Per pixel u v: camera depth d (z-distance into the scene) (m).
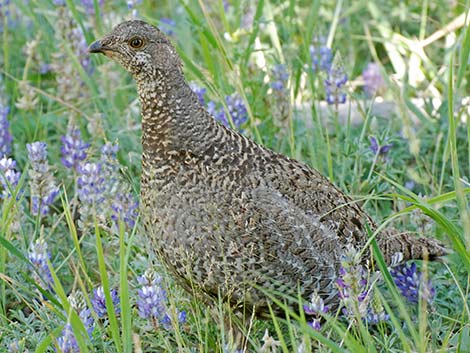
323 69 11.51
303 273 7.87
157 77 7.84
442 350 7.08
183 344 7.52
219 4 10.78
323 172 10.09
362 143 9.99
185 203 7.68
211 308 8.09
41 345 6.92
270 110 10.60
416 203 7.34
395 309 8.66
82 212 8.84
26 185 10.22
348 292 7.15
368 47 13.37
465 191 7.42
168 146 7.75
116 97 11.42
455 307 8.51
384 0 13.64
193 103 7.80
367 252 8.30
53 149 10.88
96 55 11.66
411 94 12.31
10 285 8.29
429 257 8.74
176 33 11.97
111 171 8.84
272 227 7.70
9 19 13.29
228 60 10.14
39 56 12.02
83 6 11.66
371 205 9.82
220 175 7.68
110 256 9.04
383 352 7.95
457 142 10.89
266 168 7.87
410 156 10.65
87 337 7.03
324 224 7.96
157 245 7.90
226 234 7.64
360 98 11.92
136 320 8.11
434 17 13.16
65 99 11.28
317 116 10.12
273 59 11.52
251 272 7.73
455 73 11.34
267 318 8.18
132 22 7.99
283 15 12.76
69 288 9.07
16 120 11.43
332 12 13.52
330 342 6.63
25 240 9.18
